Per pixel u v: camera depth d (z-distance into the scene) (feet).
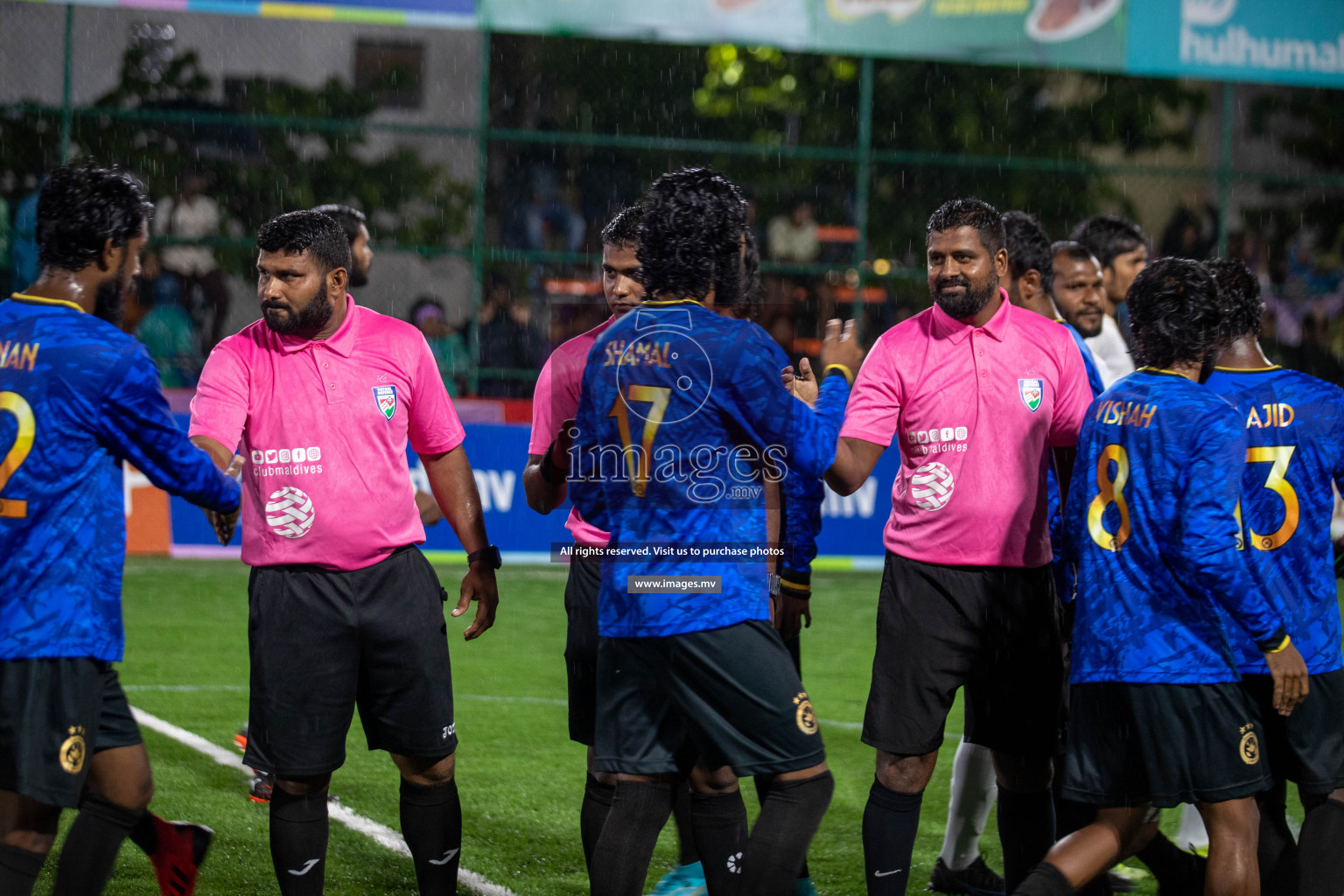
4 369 16.89
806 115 95.25
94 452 17.34
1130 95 95.50
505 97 91.71
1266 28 70.08
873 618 54.44
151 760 31.68
